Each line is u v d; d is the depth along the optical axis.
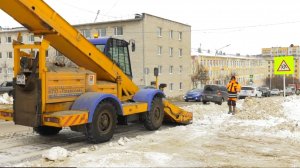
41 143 9.44
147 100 11.15
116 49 11.32
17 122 8.77
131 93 11.51
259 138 9.91
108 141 9.66
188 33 55.09
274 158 7.80
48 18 8.51
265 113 13.93
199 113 15.21
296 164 7.31
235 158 7.75
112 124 9.61
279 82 90.81
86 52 9.62
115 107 9.83
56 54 9.92
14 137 10.27
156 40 47.59
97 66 10.17
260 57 106.19
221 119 13.52
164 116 12.43
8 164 7.20
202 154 8.05
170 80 51.03
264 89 45.34
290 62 17.73
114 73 10.65
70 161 7.11
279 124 11.41
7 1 7.85
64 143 9.46
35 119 8.38
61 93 8.86
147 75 45.53
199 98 35.66
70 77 9.09
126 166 6.81
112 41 11.14
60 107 8.91
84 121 8.75
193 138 9.88
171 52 51.31
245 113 14.07
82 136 10.47
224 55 79.12
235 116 13.73
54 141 9.72
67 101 9.03
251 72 90.88
